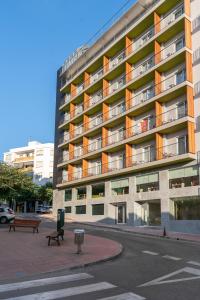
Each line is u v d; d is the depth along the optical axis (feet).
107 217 129.59
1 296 26.48
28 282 31.14
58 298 25.77
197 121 97.81
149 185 111.14
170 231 95.50
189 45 103.45
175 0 111.45
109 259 43.39
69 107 171.83
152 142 115.75
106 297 25.91
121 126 133.39
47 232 78.54
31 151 331.57
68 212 161.27
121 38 133.28
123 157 129.90
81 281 31.42
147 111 119.34
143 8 126.31
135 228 102.83
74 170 162.40
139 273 34.91
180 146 103.14
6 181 158.10
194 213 93.30
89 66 153.89
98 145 146.61
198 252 50.85
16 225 79.56
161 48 116.47
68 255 45.16
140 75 118.73
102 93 143.84
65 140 170.71
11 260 41.73
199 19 103.14
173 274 34.19
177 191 98.43
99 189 140.36
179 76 107.76
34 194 245.86
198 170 93.81
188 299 25.12
